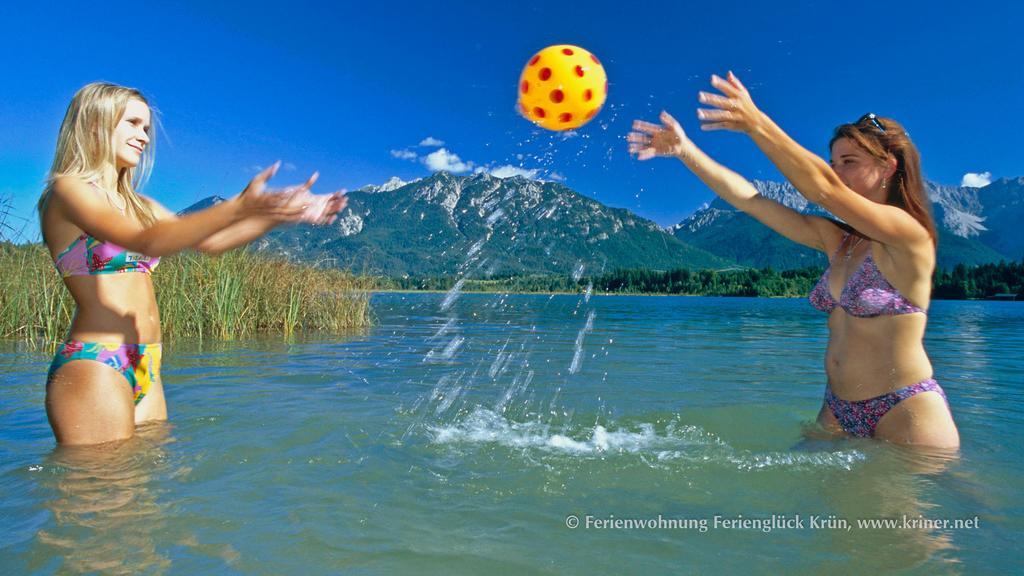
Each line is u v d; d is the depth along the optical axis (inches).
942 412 113.7
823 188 96.3
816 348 331.9
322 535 75.0
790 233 128.8
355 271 479.2
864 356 118.3
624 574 66.5
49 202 111.8
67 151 111.1
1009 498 89.4
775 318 687.1
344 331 411.8
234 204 83.7
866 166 113.0
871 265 115.7
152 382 125.4
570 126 108.0
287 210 84.7
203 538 73.4
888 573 67.0
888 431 116.3
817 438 125.1
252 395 167.9
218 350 282.0
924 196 112.1
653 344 349.7
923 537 76.2
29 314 297.4
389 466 104.1
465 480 97.6
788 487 94.6
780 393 186.4
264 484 93.2
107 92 112.7
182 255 361.4
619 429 135.2
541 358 274.4
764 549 72.9
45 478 93.1
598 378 215.8
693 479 98.5
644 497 90.6
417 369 230.4
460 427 134.3
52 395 111.2
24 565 65.2
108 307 114.3
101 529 75.1
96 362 112.1
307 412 145.6
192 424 129.4
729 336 416.2
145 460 103.1
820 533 77.3
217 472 98.1
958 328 543.2
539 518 82.2
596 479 98.7
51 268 309.6
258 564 67.1
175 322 339.0
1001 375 233.1
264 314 400.8
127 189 120.8
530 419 144.4
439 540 74.6
